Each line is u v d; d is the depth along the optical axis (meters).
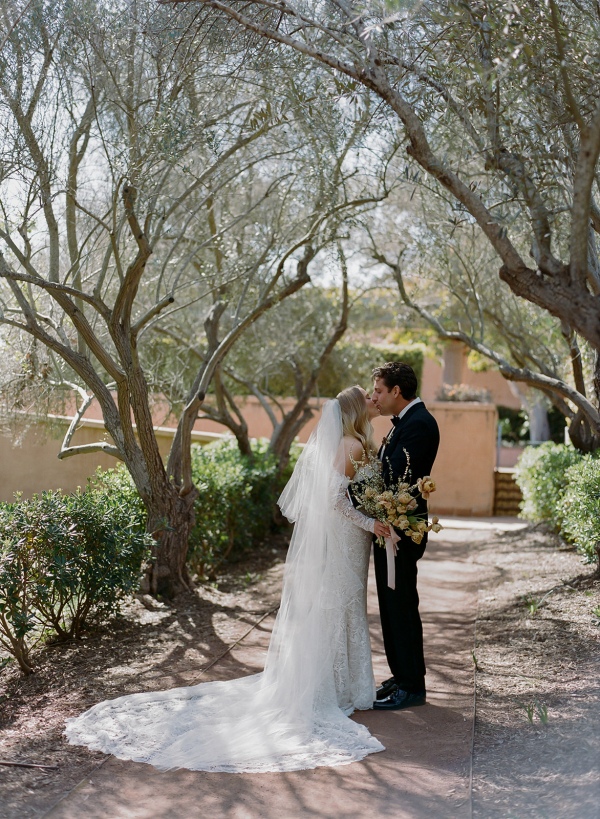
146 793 2.86
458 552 8.91
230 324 8.61
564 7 3.98
